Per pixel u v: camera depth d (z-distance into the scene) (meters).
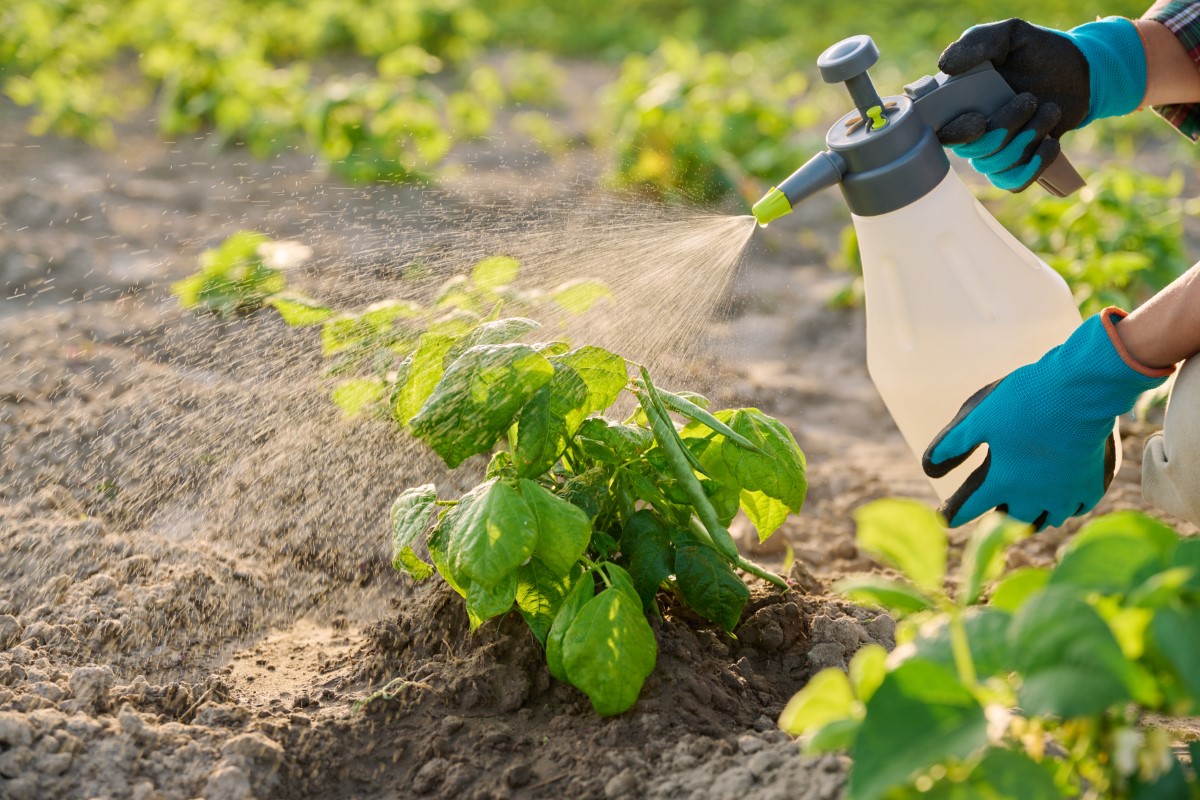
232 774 1.78
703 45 11.91
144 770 1.80
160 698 2.01
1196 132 2.53
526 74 8.95
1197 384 2.01
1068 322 2.17
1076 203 4.16
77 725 1.84
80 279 4.47
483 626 2.15
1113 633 1.30
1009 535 1.39
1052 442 2.01
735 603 2.01
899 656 1.45
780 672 2.11
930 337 2.10
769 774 1.65
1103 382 1.97
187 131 7.23
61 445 3.09
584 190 6.05
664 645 2.04
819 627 2.18
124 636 2.28
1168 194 4.45
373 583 2.68
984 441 2.06
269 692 2.17
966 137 2.06
